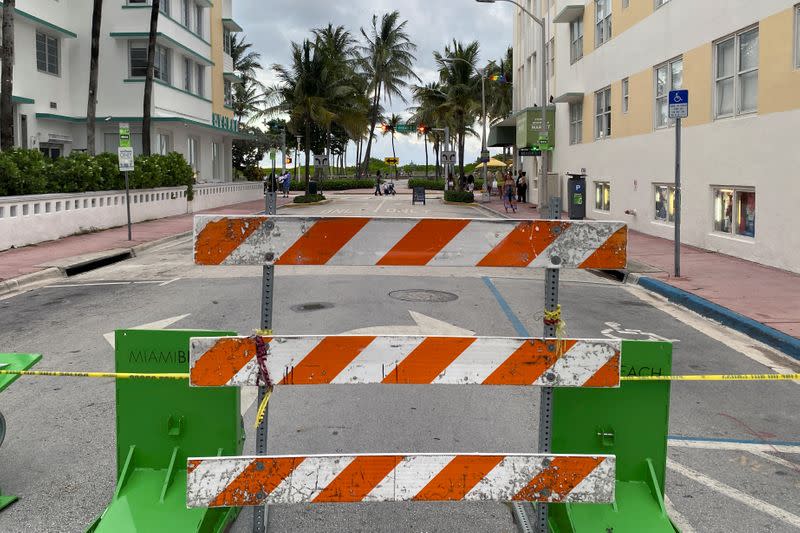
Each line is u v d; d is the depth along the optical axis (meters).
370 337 3.48
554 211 3.89
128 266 16.09
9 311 11.03
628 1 23.12
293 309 10.76
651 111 21.27
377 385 6.92
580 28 29.50
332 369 3.48
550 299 3.75
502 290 12.83
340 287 12.93
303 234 3.65
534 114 33.91
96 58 27.25
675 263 13.63
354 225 3.68
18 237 18.30
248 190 45.16
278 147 65.06
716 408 6.51
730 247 16.48
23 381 7.16
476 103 54.62
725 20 16.42
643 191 22.09
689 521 4.33
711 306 10.69
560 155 33.00
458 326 9.56
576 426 4.04
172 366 4.11
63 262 15.59
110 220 24.08
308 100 43.66
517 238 3.70
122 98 32.84
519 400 6.48
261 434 3.66
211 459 3.39
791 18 13.78
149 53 30.28
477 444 5.41
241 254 3.63
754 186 15.29
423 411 6.17
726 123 16.56
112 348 8.55
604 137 26.19
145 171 27.80
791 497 4.68
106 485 4.77
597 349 3.53
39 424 5.93
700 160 17.94
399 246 3.70
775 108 14.41
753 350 8.71
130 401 4.12
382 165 125.62
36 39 29.73
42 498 4.57
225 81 46.91
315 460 3.42
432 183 70.44
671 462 5.23
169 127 35.44
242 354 3.47
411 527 4.23
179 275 14.64
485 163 45.47
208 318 10.21
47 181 20.72
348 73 54.09
